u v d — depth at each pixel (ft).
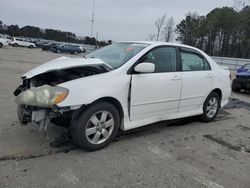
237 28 209.97
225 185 11.41
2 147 13.14
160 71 15.99
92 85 12.92
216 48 230.48
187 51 18.19
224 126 19.74
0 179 10.52
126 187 10.62
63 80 13.12
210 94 19.77
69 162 12.21
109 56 15.98
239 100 32.42
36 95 12.26
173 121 19.86
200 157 13.94
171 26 190.60
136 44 16.70
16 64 53.06
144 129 17.54
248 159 14.24
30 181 10.52
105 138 13.82
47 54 111.86
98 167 11.98
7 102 21.25
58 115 12.27
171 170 12.25
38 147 13.42
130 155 13.42
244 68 43.60
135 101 14.66
